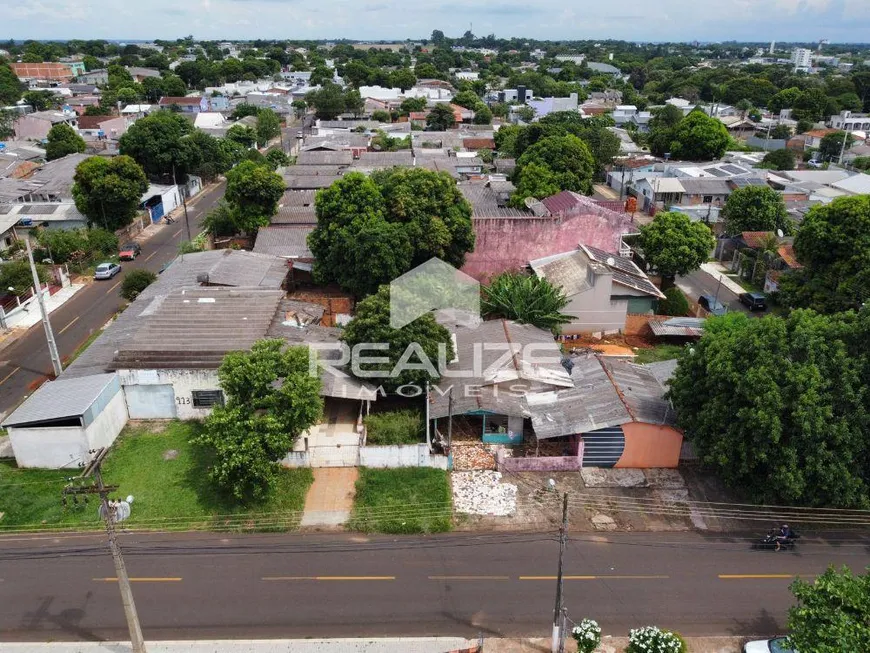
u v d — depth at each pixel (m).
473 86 153.88
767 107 132.38
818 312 38.66
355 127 99.06
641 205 72.06
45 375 35.41
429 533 24.66
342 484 27.09
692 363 26.97
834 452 23.11
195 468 27.72
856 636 15.47
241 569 22.77
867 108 132.75
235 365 26.44
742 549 24.02
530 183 58.47
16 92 116.50
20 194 62.25
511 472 28.08
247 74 165.75
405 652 19.52
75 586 21.97
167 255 55.34
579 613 21.03
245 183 53.25
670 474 28.14
